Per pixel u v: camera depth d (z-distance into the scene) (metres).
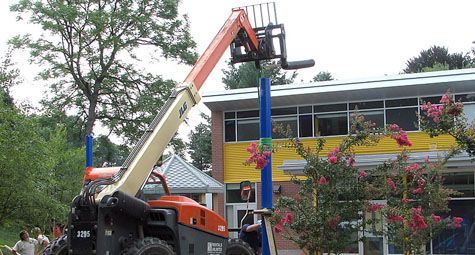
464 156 20.97
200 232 11.76
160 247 10.44
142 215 10.77
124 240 10.55
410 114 27.22
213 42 13.07
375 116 27.77
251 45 13.96
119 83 38.91
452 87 26.20
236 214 29.53
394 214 10.39
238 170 29.80
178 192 23.42
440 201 12.44
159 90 38.00
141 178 10.80
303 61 13.88
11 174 15.64
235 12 13.85
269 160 10.80
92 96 38.66
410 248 11.67
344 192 9.93
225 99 29.17
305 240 9.98
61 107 38.59
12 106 16.92
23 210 16.36
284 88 28.14
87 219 10.44
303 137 28.73
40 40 37.03
